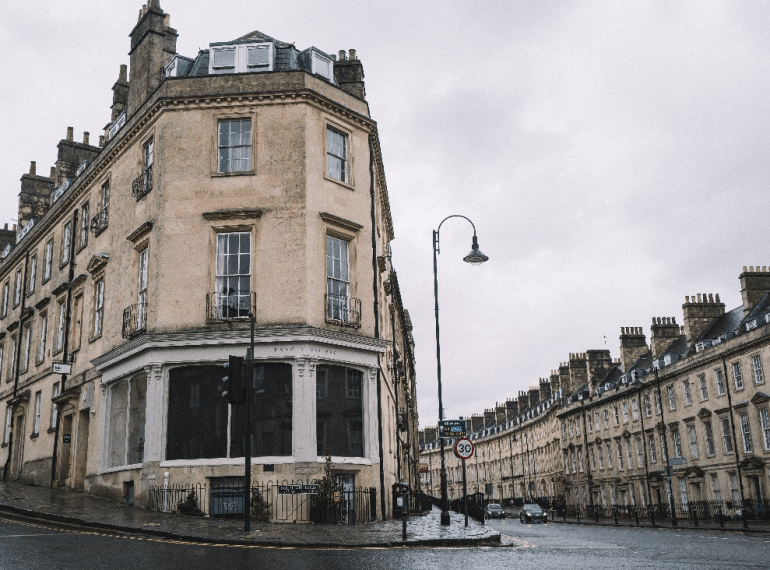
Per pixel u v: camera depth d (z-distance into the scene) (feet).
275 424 67.00
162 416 67.72
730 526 107.24
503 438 336.70
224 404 67.72
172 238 72.18
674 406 158.92
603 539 70.13
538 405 291.38
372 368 73.82
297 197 72.54
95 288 87.56
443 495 67.97
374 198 80.74
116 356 74.79
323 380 69.97
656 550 50.75
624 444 183.83
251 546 43.37
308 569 32.22
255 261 71.20
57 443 90.58
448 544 49.83
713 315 160.56
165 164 74.13
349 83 88.22
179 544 42.14
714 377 141.38
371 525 62.85
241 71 78.69
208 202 72.95
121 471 71.51
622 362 199.72
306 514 64.23
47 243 109.09
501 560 39.11
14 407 109.91
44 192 134.62
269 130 74.49
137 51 86.69
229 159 74.74
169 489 63.87
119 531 47.62
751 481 128.98
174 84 75.72
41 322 105.40
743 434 131.23
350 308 74.69
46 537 40.70
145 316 72.28
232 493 65.67
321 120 76.33
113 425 77.00
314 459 65.92
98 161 89.66
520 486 304.30
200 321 69.82
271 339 67.82
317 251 72.43
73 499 69.10
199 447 67.10
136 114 80.48
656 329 177.17
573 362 236.22
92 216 91.76
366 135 81.71
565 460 232.94
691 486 149.28
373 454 71.82
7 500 61.16
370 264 78.23
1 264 128.77
